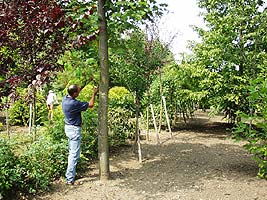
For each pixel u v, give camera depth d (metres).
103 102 6.09
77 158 6.09
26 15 4.29
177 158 7.70
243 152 8.24
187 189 5.56
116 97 9.57
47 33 4.36
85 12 4.98
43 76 4.19
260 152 6.01
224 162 7.27
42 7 4.28
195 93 11.44
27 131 11.70
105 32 6.02
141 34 7.93
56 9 4.30
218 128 12.37
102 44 6.02
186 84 12.06
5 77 4.57
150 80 8.20
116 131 9.14
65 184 6.01
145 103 9.95
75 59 6.80
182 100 12.43
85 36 4.69
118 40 6.75
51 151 6.32
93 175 6.56
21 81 4.27
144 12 5.75
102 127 6.12
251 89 5.81
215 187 5.62
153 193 5.44
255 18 10.18
